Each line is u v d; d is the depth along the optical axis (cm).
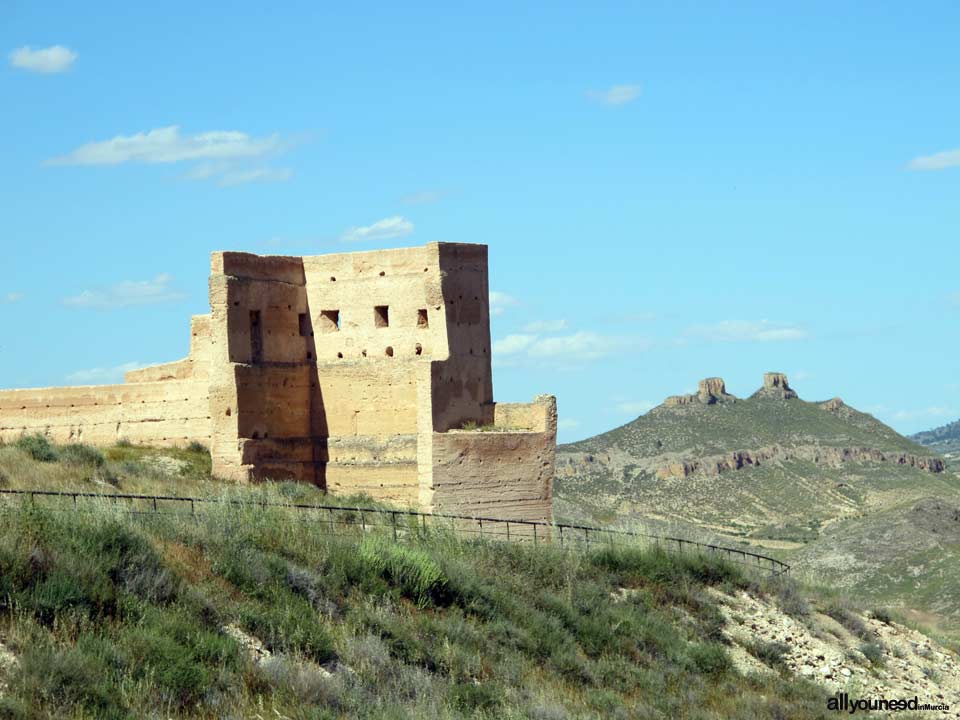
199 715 2995
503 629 4016
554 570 4738
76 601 3198
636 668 4144
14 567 3206
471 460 5769
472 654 3766
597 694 3828
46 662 2908
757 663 4578
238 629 3431
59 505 3888
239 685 3139
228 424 5884
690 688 4134
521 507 5881
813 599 5562
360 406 6094
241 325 5972
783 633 4875
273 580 3741
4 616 3083
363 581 3956
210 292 5953
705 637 4641
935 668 5166
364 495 5844
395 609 3906
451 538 4700
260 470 5919
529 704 3544
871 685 4666
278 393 6081
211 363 5944
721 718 3938
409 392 5975
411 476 5925
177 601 3409
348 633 3609
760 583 5288
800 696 4294
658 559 5081
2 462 5381
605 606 4566
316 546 4075
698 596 4931
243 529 3997
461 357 5978
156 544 3656
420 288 6000
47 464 5556
